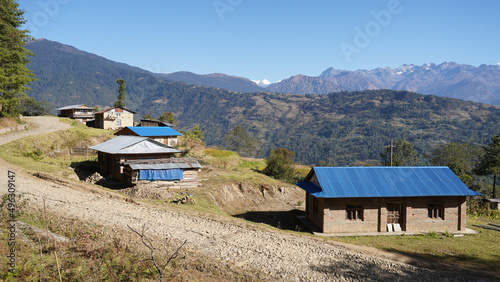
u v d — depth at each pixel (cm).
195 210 2542
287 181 5769
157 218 2134
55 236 1436
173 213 2316
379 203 2702
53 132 5378
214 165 5934
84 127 6931
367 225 2684
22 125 5409
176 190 3381
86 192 2614
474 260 2038
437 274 1683
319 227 2739
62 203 2130
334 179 2744
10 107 5378
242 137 13625
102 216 1972
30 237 1354
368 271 1639
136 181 3294
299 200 4509
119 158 3494
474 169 7581
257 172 5941
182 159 3666
